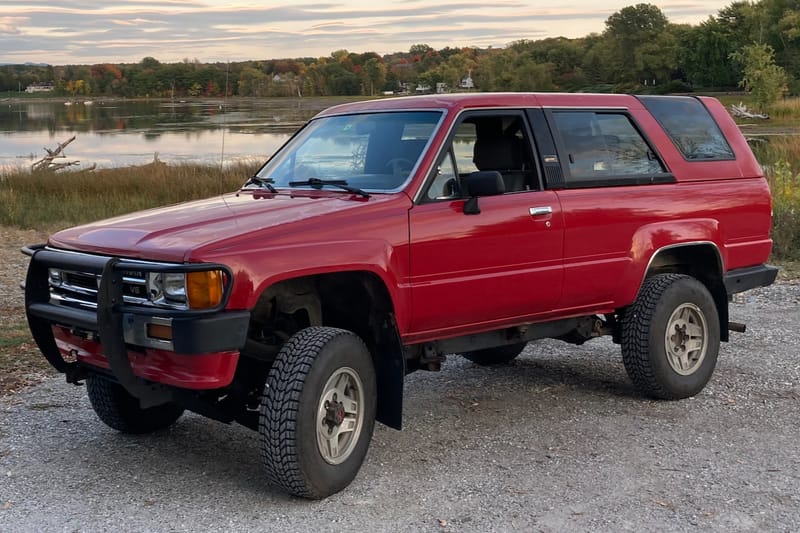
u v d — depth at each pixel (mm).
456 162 5105
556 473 4773
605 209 5617
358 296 4855
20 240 14195
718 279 6301
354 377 4539
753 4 110500
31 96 199000
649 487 4562
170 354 4188
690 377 6074
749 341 7734
